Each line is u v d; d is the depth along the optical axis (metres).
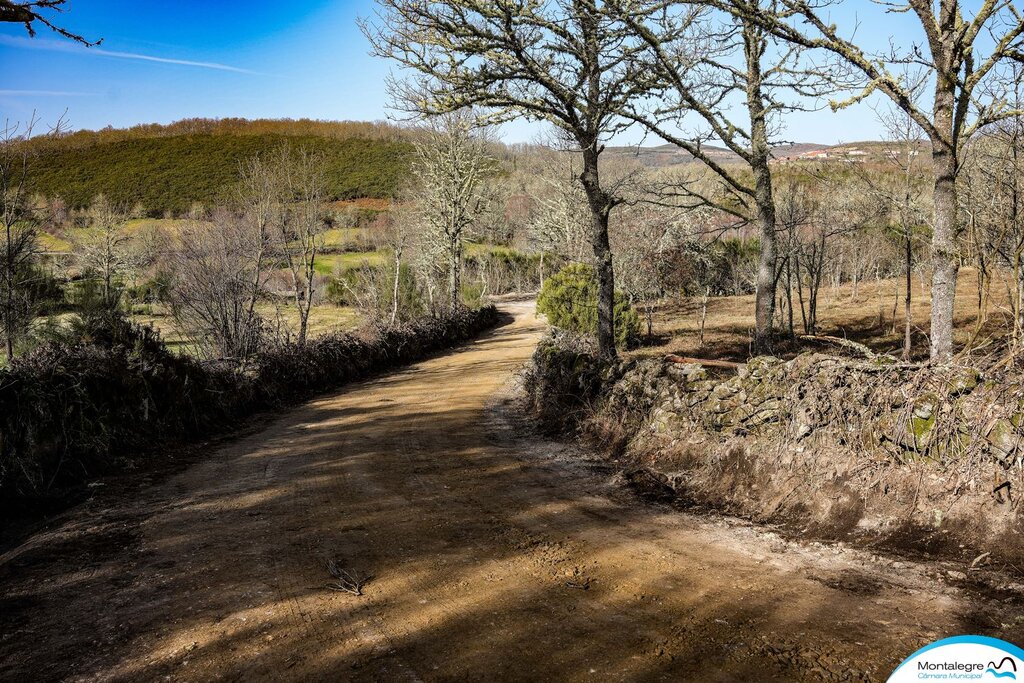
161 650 3.99
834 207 18.97
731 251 39.06
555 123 12.87
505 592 4.74
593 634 4.06
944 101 7.64
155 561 5.47
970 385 5.39
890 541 5.18
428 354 27.56
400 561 5.38
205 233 19.56
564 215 40.75
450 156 35.84
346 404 15.62
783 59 11.92
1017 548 4.61
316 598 4.69
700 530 5.95
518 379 16.44
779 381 7.04
